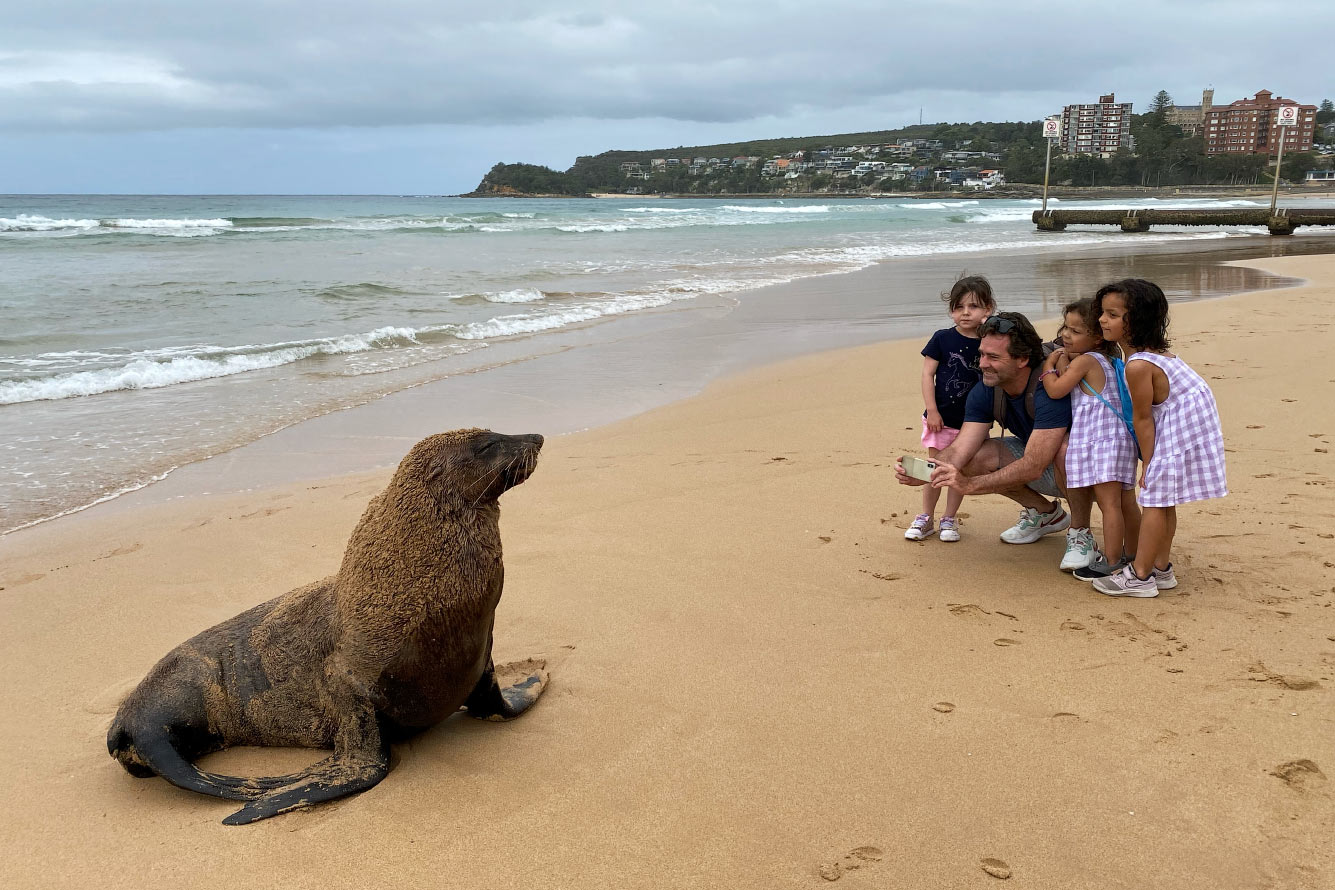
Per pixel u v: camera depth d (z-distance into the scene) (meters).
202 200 110.69
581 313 17.23
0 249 27.69
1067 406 5.45
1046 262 27.34
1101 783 3.52
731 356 13.45
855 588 5.47
